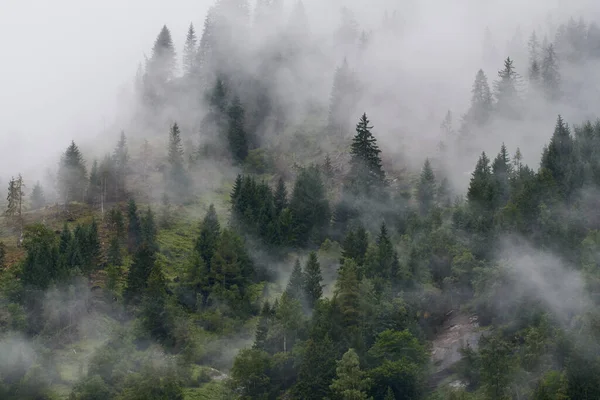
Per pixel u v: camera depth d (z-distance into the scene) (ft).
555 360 335.26
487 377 326.44
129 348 388.37
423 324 435.53
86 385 347.56
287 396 368.48
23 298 437.17
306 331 399.24
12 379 366.63
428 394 364.79
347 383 339.98
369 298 409.28
